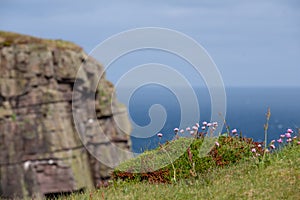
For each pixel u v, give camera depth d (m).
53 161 32.62
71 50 35.41
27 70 33.22
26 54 33.47
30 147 32.47
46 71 33.69
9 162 31.44
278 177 15.96
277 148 19.69
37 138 32.72
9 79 32.66
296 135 20.97
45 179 32.31
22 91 32.88
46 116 33.28
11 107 32.47
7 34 34.38
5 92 32.31
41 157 32.50
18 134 32.31
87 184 32.66
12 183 31.36
